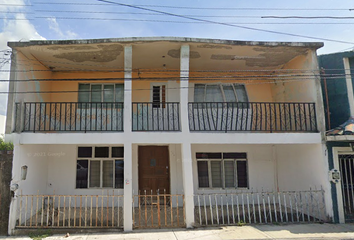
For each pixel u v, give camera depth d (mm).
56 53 7895
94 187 9242
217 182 9734
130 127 7270
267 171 9930
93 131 7297
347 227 6879
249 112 9750
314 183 7945
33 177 7930
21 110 7328
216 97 9922
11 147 6844
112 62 8758
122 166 9438
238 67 9633
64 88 9508
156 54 8242
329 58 8828
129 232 6566
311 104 8141
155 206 9180
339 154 7734
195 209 8766
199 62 9039
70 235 6383
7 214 6562
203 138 7410
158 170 9633
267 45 7727
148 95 9719
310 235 6238
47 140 7105
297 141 7668
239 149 9969
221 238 6074
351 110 8297
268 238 6051
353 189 7648
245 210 8695
